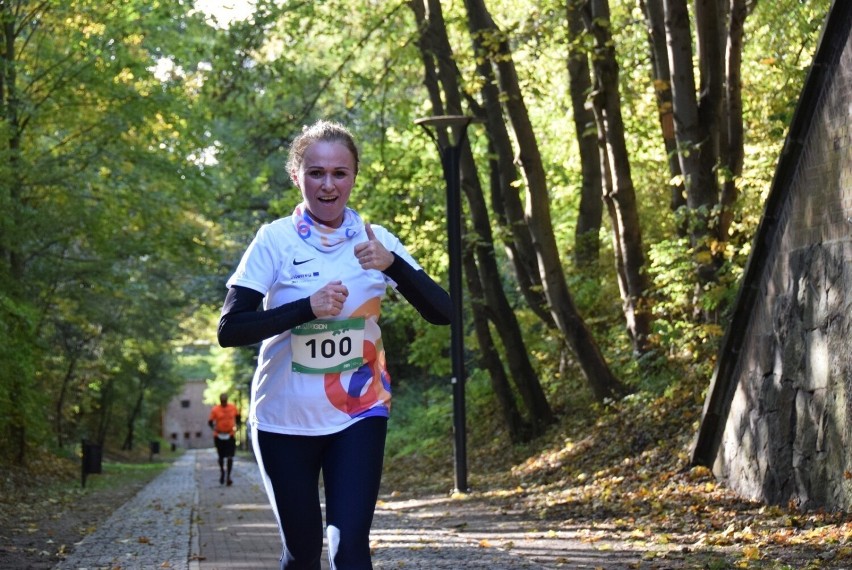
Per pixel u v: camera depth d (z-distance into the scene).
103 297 34.75
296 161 4.54
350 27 23.69
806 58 19.70
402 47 21.59
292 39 22.64
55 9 25.89
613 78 17.98
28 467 28.09
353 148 4.52
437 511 15.68
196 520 15.11
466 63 22.25
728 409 13.34
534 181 20.02
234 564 10.21
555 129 27.84
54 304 33.06
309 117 23.44
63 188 26.91
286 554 4.48
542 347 26.20
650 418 17.42
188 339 66.62
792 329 11.63
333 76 22.70
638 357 18.80
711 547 9.59
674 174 17.52
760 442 12.31
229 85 22.81
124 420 70.50
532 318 26.92
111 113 26.50
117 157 27.64
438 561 9.77
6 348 21.72
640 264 18.73
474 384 28.44
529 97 24.47
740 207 16.56
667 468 14.80
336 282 4.28
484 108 22.83
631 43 23.27
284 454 4.42
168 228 29.20
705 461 14.05
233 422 26.56
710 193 15.92
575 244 24.38
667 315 17.88
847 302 10.55
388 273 4.47
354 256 4.49
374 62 25.73
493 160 23.78
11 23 25.22
